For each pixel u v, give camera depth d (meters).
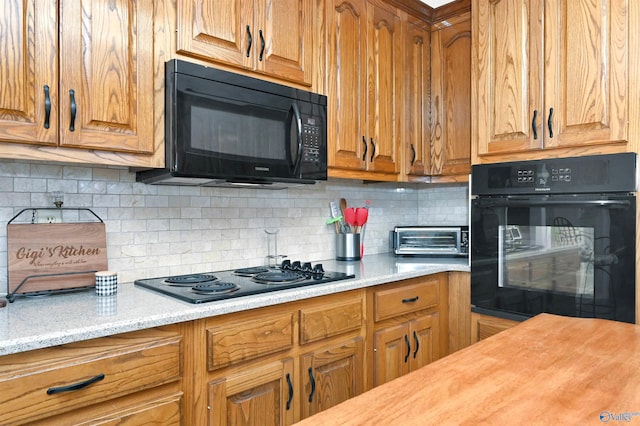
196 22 1.67
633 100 1.83
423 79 2.70
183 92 1.57
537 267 2.08
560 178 2.01
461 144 2.60
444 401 0.73
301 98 1.94
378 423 0.65
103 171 1.76
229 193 2.17
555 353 0.98
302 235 2.52
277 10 1.93
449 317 2.43
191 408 1.36
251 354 1.50
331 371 1.78
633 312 1.81
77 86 1.39
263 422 1.54
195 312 1.34
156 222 1.91
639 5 1.81
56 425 1.10
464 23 2.58
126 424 1.21
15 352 1.03
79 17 1.40
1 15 1.25
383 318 2.01
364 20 2.33
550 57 2.06
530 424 0.65
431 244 2.78
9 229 1.49
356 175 2.29
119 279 1.80
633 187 1.82
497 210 2.22
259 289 1.60
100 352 1.18
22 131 1.29
